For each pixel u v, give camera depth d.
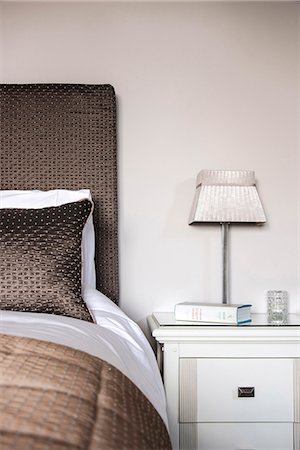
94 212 2.53
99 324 2.02
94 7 2.65
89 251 2.41
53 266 2.03
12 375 1.11
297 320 2.31
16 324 1.65
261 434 2.11
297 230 2.62
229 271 2.60
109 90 2.56
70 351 1.32
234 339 2.11
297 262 2.61
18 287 2.00
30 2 2.64
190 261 2.59
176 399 2.11
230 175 2.38
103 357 1.48
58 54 2.64
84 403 1.05
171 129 2.63
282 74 2.65
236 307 2.16
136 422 1.12
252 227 2.61
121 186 2.61
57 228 2.10
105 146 2.54
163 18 2.65
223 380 2.12
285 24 2.64
